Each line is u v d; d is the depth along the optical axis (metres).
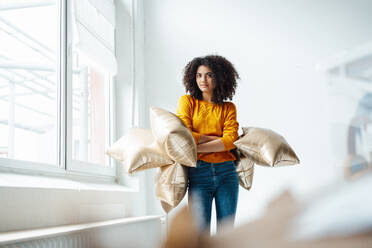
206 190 1.88
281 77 3.03
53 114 2.16
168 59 3.21
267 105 3.00
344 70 2.96
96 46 2.65
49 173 2.02
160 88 3.19
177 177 1.91
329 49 3.01
